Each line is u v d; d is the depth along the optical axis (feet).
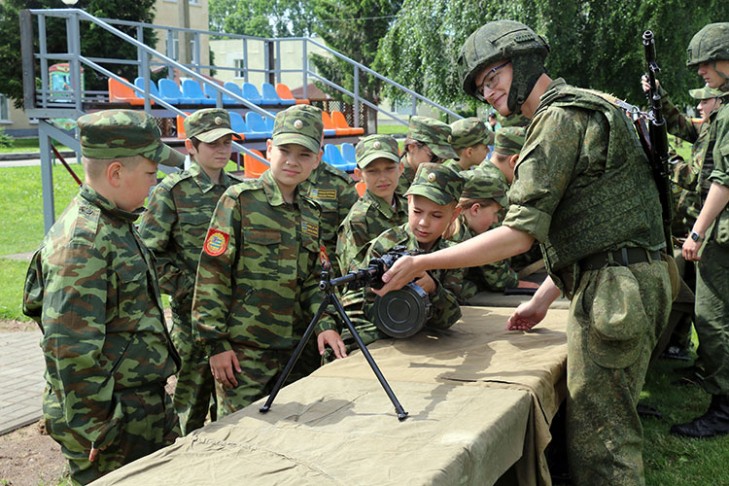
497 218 13.35
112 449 8.89
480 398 8.46
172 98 30.32
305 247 11.87
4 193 50.72
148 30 99.40
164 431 9.31
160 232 15.03
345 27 113.39
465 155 18.62
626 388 9.27
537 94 9.64
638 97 56.39
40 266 8.92
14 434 15.08
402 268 9.10
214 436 7.55
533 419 8.70
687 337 19.08
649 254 9.37
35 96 28.19
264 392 11.55
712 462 13.39
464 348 10.57
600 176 9.05
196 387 14.07
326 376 9.42
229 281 11.41
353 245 13.91
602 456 9.29
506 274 14.28
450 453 6.99
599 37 54.65
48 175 28.55
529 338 11.00
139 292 8.98
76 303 8.25
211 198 15.48
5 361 19.76
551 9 53.16
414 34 62.69
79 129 8.79
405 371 9.54
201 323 11.25
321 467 6.79
